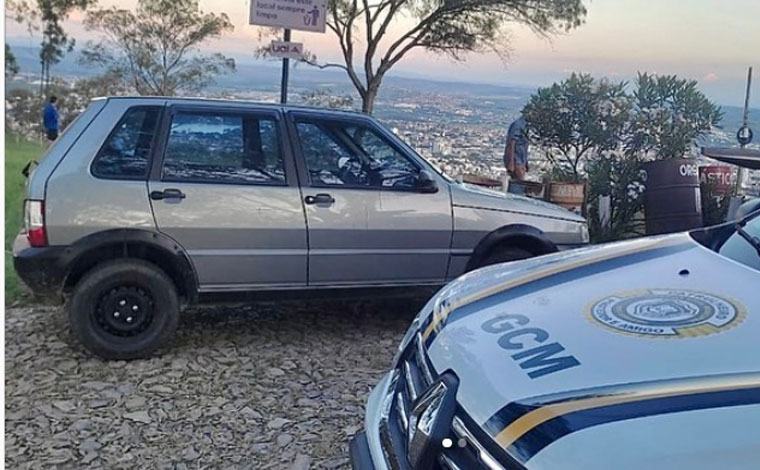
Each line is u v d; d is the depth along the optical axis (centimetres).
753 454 143
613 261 254
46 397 418
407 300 639
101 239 459
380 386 273
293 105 514
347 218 509
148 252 474
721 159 438
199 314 586
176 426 392
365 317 596
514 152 920
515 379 183
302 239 502
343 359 499
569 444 156
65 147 462
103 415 400
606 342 188
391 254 525
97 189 459
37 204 450
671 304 205
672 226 834
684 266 240
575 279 241
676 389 162
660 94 894
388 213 520
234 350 507
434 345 224
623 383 168
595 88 900
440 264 538
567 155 927
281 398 432
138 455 360
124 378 450
